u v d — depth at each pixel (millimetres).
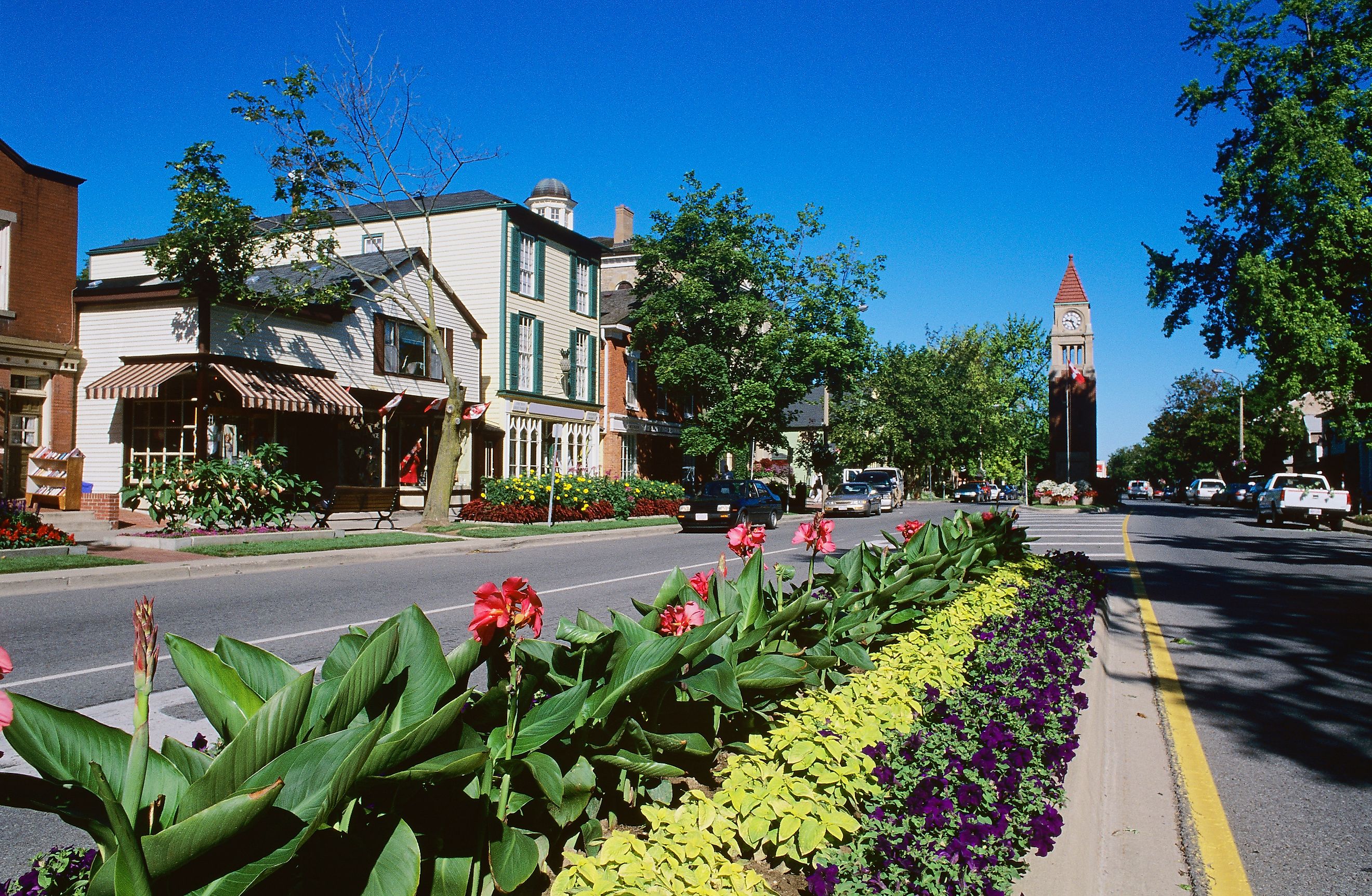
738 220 32656
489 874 2385
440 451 20750
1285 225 27859
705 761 3492
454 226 27719
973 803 2850
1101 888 3645
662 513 29297
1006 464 79500
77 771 1889
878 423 57969
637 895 2164
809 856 2773
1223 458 73688
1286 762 5301
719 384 31906
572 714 2627
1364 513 34281
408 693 2385
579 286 31250
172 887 1762
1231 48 28859
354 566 13969
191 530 15516
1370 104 26594
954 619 6027
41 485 16969
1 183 17438
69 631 8156
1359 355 26266
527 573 13250
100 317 18938
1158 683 7203
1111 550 19562
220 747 2617
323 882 1998
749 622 4293
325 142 18625
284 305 18797
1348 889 3701
